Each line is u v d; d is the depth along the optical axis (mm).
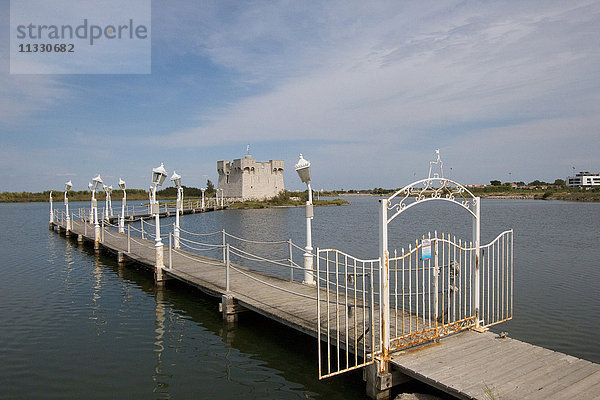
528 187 159375
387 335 6430
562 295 12758
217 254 22859
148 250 19312
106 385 7301
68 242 26625
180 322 10734
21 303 12453
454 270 7539
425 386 6621
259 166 100938
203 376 7664
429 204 110188
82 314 11406
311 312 8922
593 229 32562
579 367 6055
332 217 57094
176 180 19656
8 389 7090
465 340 7211
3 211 66125
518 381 5625
